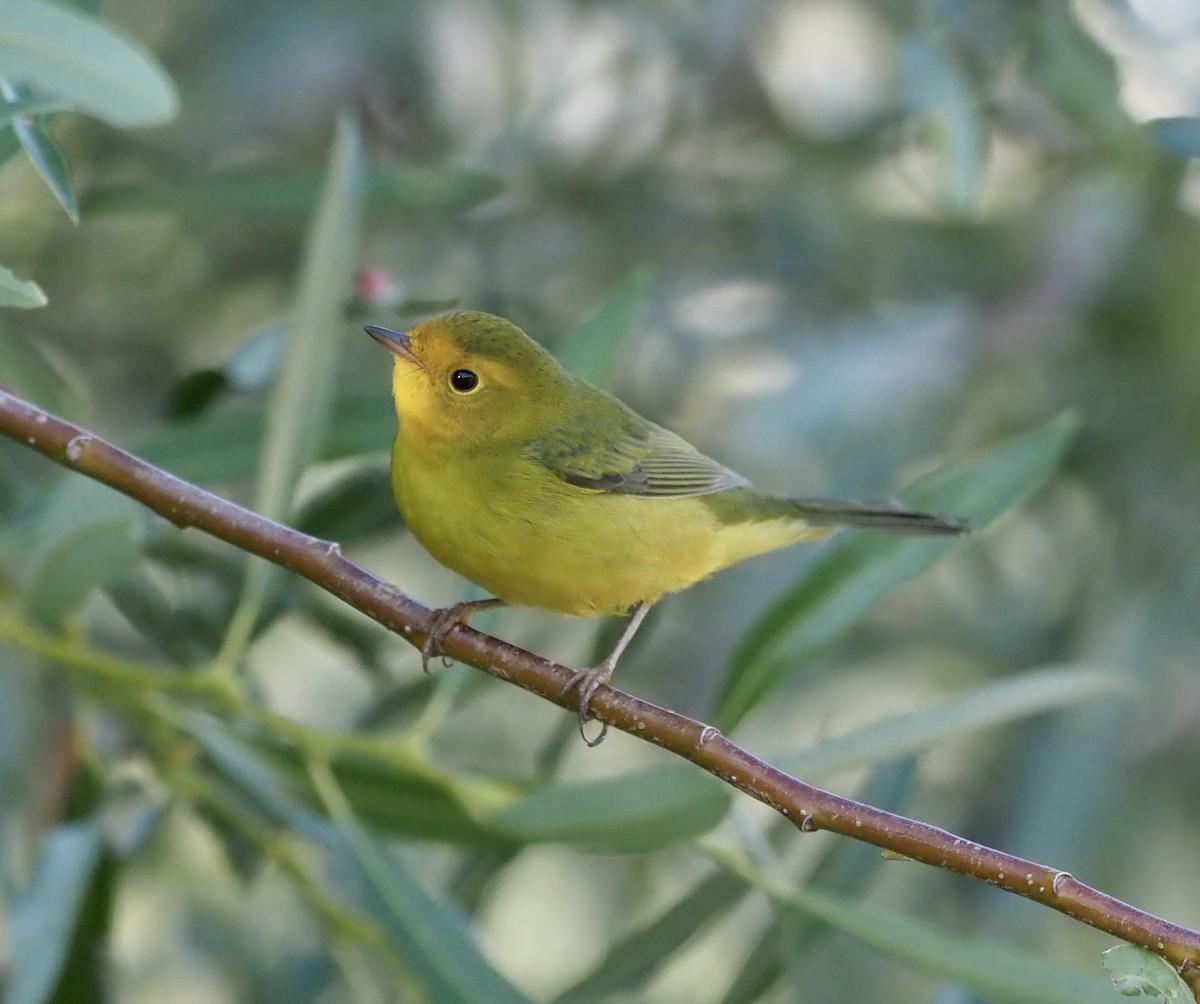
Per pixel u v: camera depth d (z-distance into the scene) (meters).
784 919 7.68
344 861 7.67
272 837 7.91
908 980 10.70
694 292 11.73
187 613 9.20
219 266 11.70
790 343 11.38
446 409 8.08
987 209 11.68
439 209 9.22
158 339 11.60
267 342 8.60
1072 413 8.04
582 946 11.72
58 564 7.26
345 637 9.42
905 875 11.05
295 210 8.93
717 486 8.65
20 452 9.85
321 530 9.12
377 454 8.40
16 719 9.46
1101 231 10.72
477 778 7.57
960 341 10.88
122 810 9.38
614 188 12.04
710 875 8.09
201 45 11.14
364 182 8.48
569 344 8.83
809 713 11.78
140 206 8.84
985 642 11.43
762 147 12.19
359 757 7.74
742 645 7.74
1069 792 10.32
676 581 8.61
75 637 7.63
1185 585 10.66
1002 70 10.31
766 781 5.91
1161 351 10.95
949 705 7.32
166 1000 10.43
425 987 7.14
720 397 11.49
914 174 11.80
